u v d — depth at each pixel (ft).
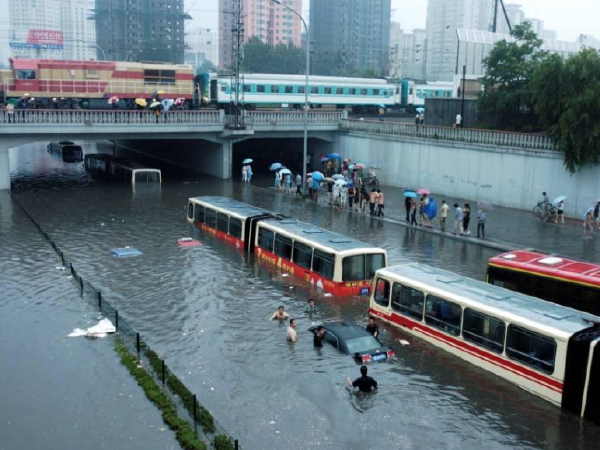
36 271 91.15
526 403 55.31
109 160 193.88
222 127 177.37
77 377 58.65
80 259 98.32
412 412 53.26
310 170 205.98
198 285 86.89
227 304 79.36
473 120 179.42
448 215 137.18
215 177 191.21
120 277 89.66
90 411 52.70
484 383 58.80
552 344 54.75
